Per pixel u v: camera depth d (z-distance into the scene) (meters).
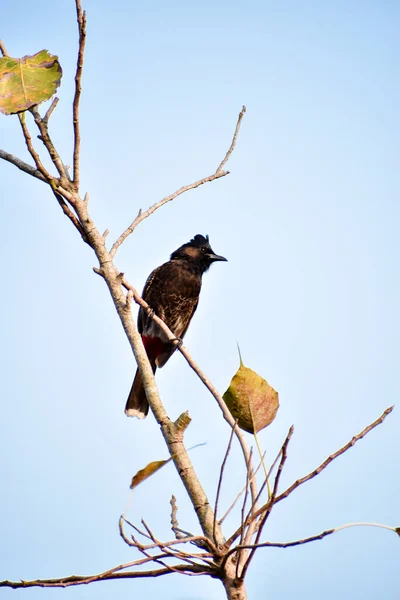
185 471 5.66
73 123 6.41
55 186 6.43
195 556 5.07
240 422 6.01
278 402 6.04
